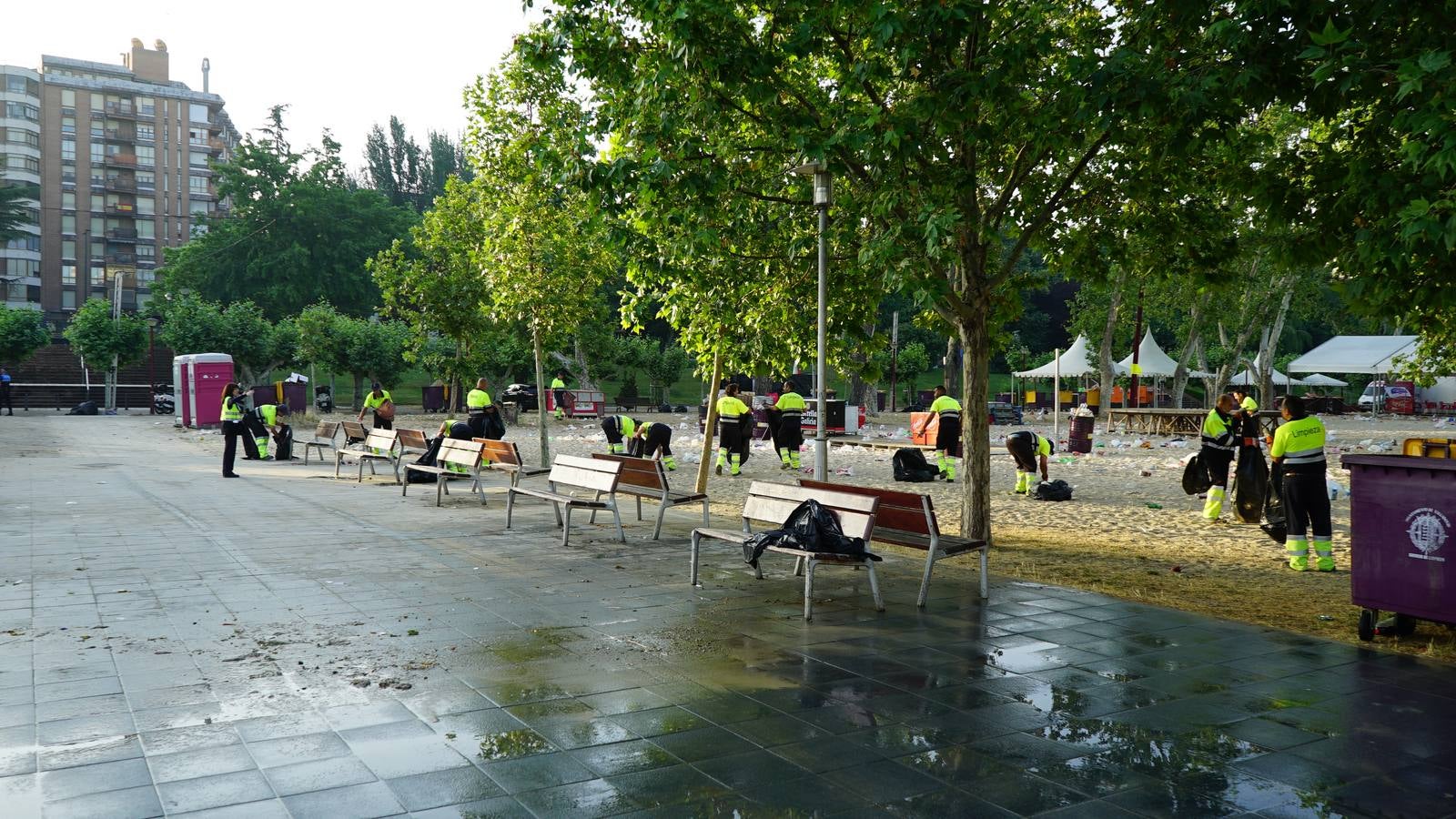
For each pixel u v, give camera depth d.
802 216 12.20
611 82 10.21
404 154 106.25
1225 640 6.73
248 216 74.44
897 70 8.97
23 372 58.91
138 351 49.34
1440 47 6.38
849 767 4.36
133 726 4.80
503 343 43.56
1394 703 5.34
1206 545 11.24
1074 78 8.16
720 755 4.49
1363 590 6.73
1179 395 43.03
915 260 8.65
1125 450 26.36
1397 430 35.66
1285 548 11.07
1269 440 26.20
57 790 4.03
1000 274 10.42
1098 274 11.28
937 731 4.85
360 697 5.29
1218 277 10.68
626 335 62.84
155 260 105.94
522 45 9.99
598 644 6.45
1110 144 9.67
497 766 4.33
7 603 7.52
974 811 3.91
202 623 6.92
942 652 6.34
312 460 22.56
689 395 68.88
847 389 54.50
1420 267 6.84
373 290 75.81
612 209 10.04
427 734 4.73
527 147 17.36
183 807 3.87
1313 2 6.87
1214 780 4.25
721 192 10.42
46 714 4.97
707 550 10.43
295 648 6.28
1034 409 56.78
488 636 6.64
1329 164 7.47
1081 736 4.79
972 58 9.15
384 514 13.11
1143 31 8.62
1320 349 44.00
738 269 12.34
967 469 10.77
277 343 46.28
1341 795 4.11
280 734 4.71
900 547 10.96
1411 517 6.50
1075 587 8.72
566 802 3.96
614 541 10.95
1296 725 4.97
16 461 21.84
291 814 3.82
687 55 8.67
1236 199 10.06
